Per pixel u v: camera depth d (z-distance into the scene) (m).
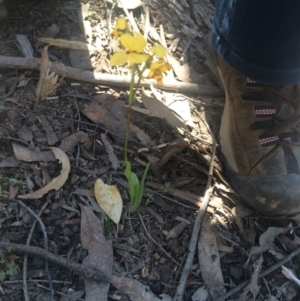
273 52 0.38
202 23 0.56
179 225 0.40
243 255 0.40
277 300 0.38
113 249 0.38
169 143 0.45
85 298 0.35
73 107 0.46
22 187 0.40
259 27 0.37
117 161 0.42
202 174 0.44
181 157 0.44
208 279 0.38
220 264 0.39
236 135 0.42
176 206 0.41
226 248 0.40
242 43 0.39
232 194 0.43
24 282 0.35
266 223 0.42
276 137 0.41
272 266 0.39
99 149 0.43
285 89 0.42
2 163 0.41
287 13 0.35
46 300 0.35
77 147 0.43
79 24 0.52
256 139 0.41
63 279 0.36
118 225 0.39
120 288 0.36
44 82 0.45
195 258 0.39
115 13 0.54
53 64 0.47
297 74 0.39
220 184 0.44
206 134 0.47
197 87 0.50
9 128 0.43
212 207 0.42
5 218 0.38
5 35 0.50
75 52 0.50
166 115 0.46
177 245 0.39
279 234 0.42
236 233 0.41
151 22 0.55
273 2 0.35
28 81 0.47
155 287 0.37
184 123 0.47
